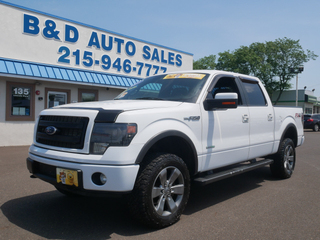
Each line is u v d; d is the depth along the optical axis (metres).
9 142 10.36
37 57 11.13
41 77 10.52
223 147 4.06
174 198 3.51
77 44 12.36
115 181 2.81
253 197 4.56
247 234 3.12
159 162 3.09
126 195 3.02
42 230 3.17
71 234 3.06
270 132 5.23
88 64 12.74
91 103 3.67
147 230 3.17
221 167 4.34
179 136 3.35
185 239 2.96
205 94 3.94
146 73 15.30
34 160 3.39
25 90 10.76
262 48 48.22
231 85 4.72
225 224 3.39
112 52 13.68
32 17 10.96
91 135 2.94
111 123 2.91
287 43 47.78
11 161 7.38
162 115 3.25
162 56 16.14
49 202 4.18
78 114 3.10
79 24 12.41
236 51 48.47
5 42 10.30
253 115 4.72
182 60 17.36
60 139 3.17
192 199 4.45
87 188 2.86
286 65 48.16
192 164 3.68
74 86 12.22
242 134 4.47
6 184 5.15
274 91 49.81
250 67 47.97
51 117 3.43
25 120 10.73
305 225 3.40
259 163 4.89
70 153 3.02
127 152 2.86
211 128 3.88
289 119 5.92
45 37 11.35
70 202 4.18
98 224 3.35
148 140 3.02
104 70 13.37
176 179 3.41
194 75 4.32
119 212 3.77
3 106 10.17
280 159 5.62
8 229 3.18
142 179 2.97
